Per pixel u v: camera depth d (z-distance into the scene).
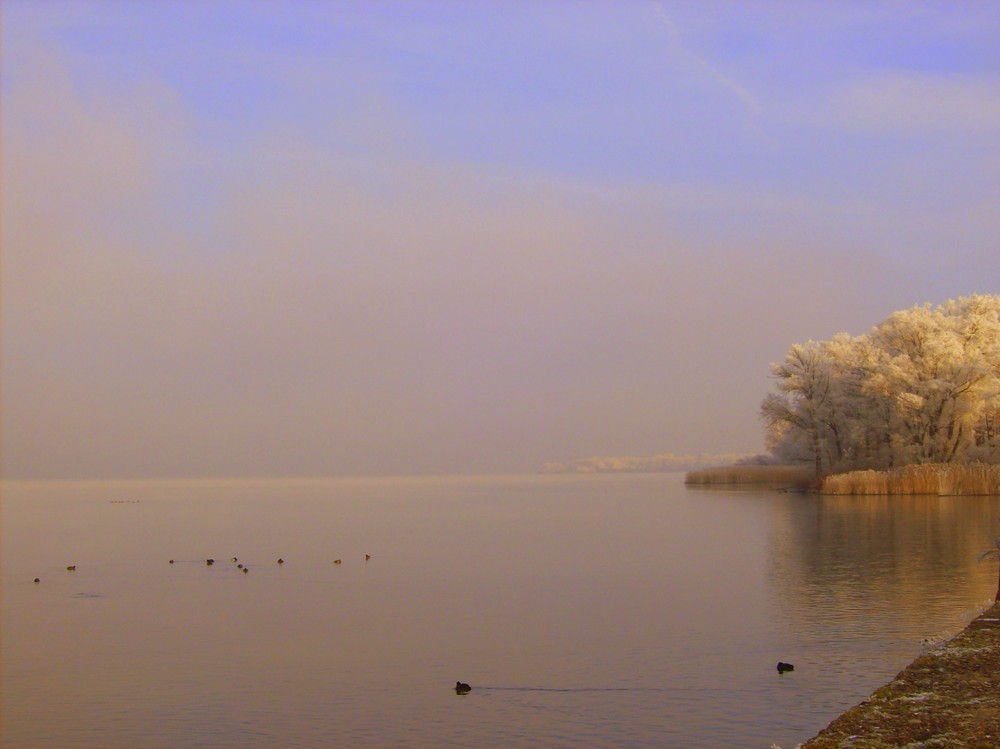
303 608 37.09
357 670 26.58
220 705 23.44
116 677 26.41
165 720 22.38
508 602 37.41
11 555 60.12
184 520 96.25
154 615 36.19
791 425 114.31
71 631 33.09
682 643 28.55
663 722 20.91
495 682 24.83
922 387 101.25
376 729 21.27
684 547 56.94
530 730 20.77
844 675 23.98
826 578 40.72
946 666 20.12
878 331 108.81
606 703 22.48
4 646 30.64
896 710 17.06
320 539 69.50
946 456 103.00
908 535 57.09
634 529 72.44
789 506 89.62
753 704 21.89
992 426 107.00
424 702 23.17
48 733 21.61
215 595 41.09
